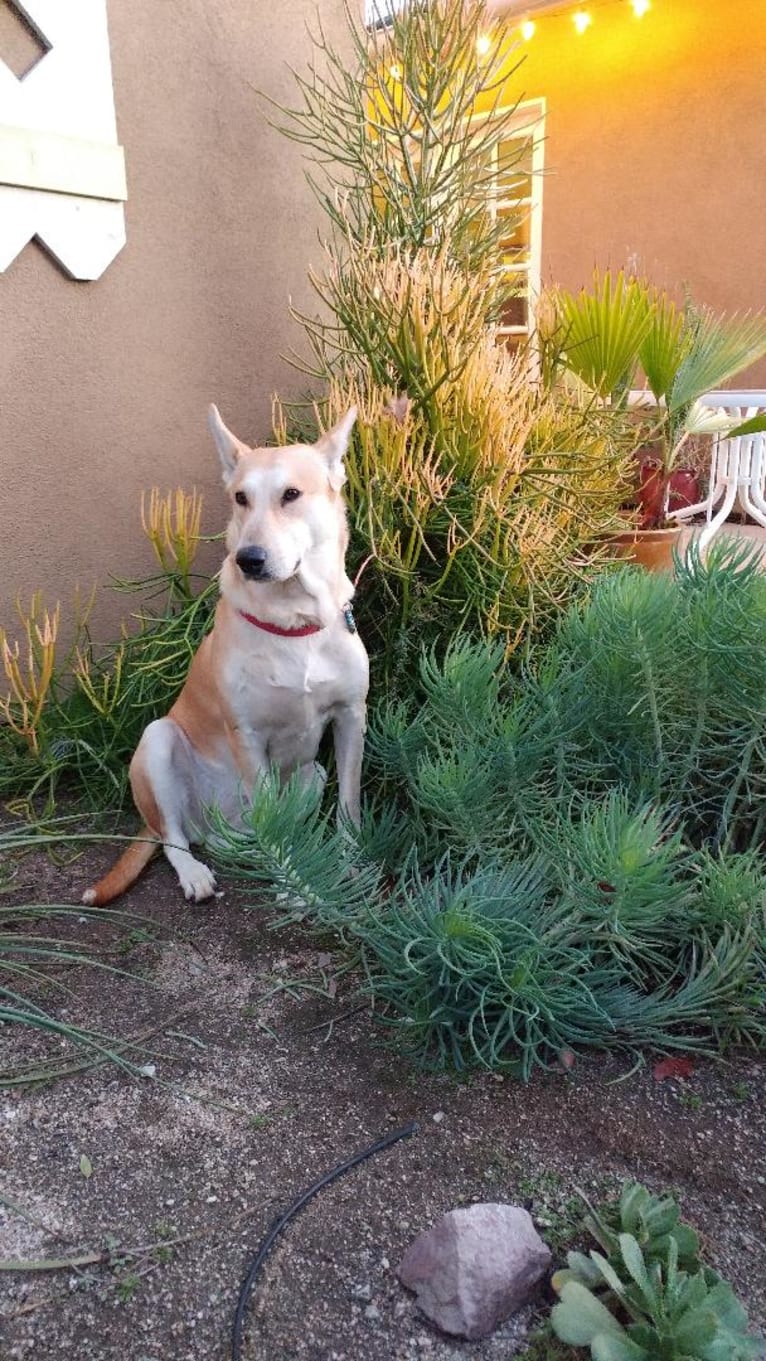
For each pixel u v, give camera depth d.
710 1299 1.33
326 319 4.39
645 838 1.64
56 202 3.24
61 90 3.20
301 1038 2.01
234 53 3.76
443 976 1.79
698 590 2.26
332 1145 1.71
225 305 3.94
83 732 3.27
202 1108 1.81
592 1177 1.63
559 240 7.57
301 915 2.03
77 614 3.39
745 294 6.71
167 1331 1.38
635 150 6.93
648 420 4.14
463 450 3.14
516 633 3.04
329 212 3.75
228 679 2.59
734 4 6.15
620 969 1.97
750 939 1.83
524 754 2.12
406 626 3.13
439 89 3.55
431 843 2.50
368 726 2.91
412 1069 1.91
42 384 3.41
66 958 2.08
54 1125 1.77
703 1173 1.63
